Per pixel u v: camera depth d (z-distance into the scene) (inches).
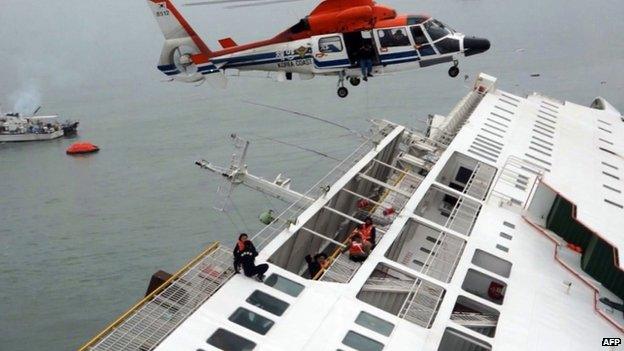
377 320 773.9
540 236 1077.8
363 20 1269.7
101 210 2210.9
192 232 2005.4
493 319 867.4
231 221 2044.8
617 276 998.4
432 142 1397.6
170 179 2378.2
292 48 1311.5
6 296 1774.1
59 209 2251.5
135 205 2217.0
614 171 1412.4
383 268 905.5
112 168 2544.3
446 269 965.2
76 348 1555.1
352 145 2502.5
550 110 1726.1
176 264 1859.0
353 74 1315.2
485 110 1593.3
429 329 783.7
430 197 1227.2
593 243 1031.0
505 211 1132.5
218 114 3019.2
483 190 1201.4
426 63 1299.2
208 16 5275.6
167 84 3590.1
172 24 1364.4
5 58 4480.8
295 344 714.8
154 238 1995.6
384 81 3302.2
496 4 5502.0
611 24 4655.5
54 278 1844.2
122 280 1808.6
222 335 708.0
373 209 1135.6
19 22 5753.0
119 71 4008.4
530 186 1234.0
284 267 936.9
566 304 916.0
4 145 2933.1
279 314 754.2
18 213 2252.7
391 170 1400.1
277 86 3366.1
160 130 2888.8
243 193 2206.0
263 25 4817.9
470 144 1360.7
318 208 1000.9
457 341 860.6
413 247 1175.0
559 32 4439.0
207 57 1374.3
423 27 1283.2
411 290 849.5
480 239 1029.2
